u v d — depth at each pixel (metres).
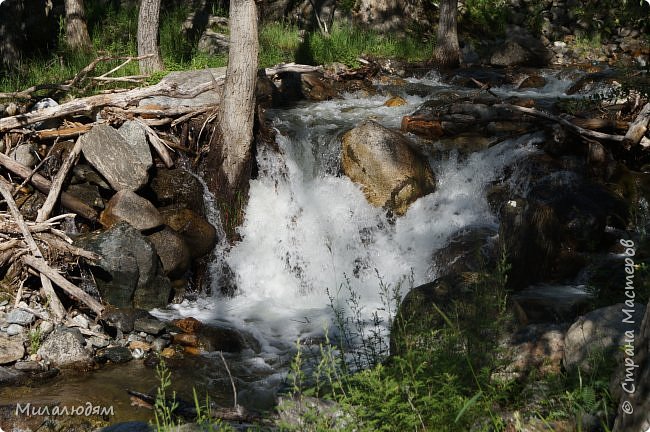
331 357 4.92
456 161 11.37
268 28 17.72
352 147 10.89
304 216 10.80
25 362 7.31
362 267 10.35
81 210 9.41
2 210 9.33
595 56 20.45
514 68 18.45
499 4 21.94
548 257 8.97
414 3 20.45
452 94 14.70
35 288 8.50
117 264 8.73
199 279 9.73
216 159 10.39
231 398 6.98
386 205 10.63
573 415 4.61
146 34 13.85
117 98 10.84
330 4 19.30
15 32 13.84
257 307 9.43
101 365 7.55
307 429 4.50
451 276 7.31
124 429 5.18
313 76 14.82
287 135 11.48
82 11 14.84
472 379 4.86
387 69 17.02
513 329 5.96
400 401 4.60
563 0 22.41
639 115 11.35
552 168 10.93
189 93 11.24
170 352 7.92
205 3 18.36
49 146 10.24
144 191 9.95
